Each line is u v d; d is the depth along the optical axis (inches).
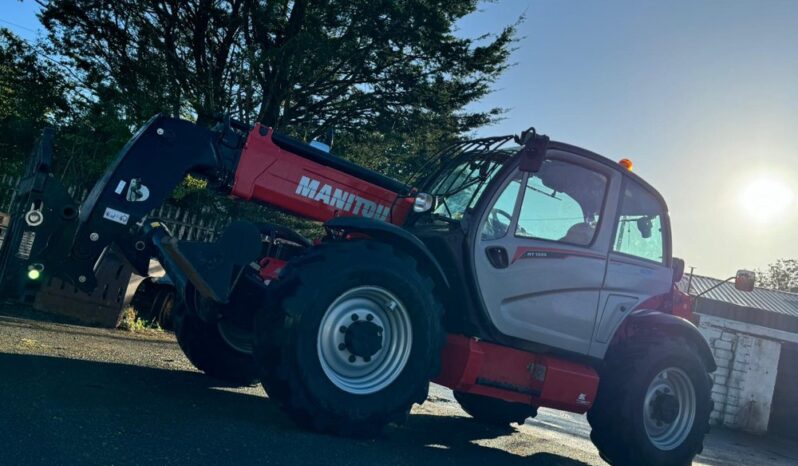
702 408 206.2
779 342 577.6
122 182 171.8
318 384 147.9
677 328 204.2
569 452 225.5
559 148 193.3
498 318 178.1
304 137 565.9
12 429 110.5
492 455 183.5
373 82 596.4
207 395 177.9
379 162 627.8
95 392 150.3
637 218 208.2
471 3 569.0
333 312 153.6
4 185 375.9
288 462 121.8
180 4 507.8
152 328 318.3
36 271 169.3
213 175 183.9
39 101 470.0
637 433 190.5
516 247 182.1
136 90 454.9
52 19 484.7
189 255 148.5
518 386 180.1
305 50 501.0
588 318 192.5
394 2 525.0
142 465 104.6
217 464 112.2
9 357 177.5
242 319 180.5
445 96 608.4
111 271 296.4
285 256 200.2
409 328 158.7
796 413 583.2
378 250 159.0
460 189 189.5
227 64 529.0
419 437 186.7
